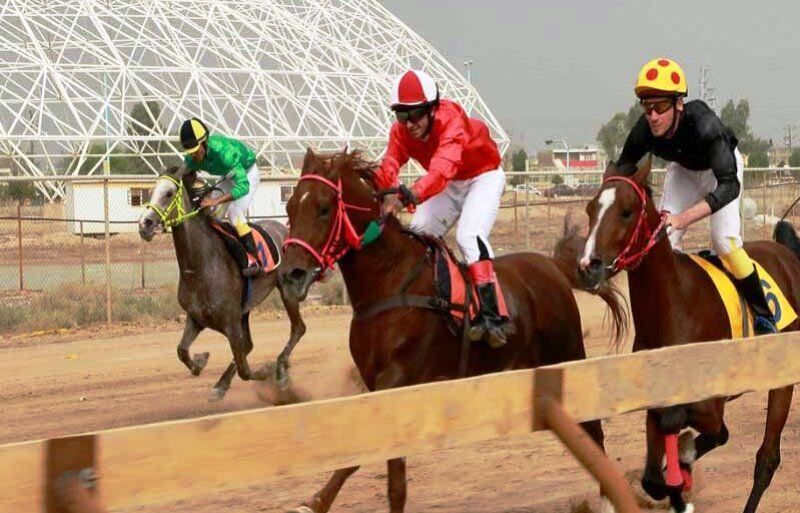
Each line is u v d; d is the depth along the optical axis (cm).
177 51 6550
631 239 806
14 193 5828
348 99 6681
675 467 832
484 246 892
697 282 864
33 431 1334
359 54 7231
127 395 1569
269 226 1575
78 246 4297
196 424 445
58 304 2452
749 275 896
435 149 895
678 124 864
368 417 502
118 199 4925
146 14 6788
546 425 571
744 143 8106
